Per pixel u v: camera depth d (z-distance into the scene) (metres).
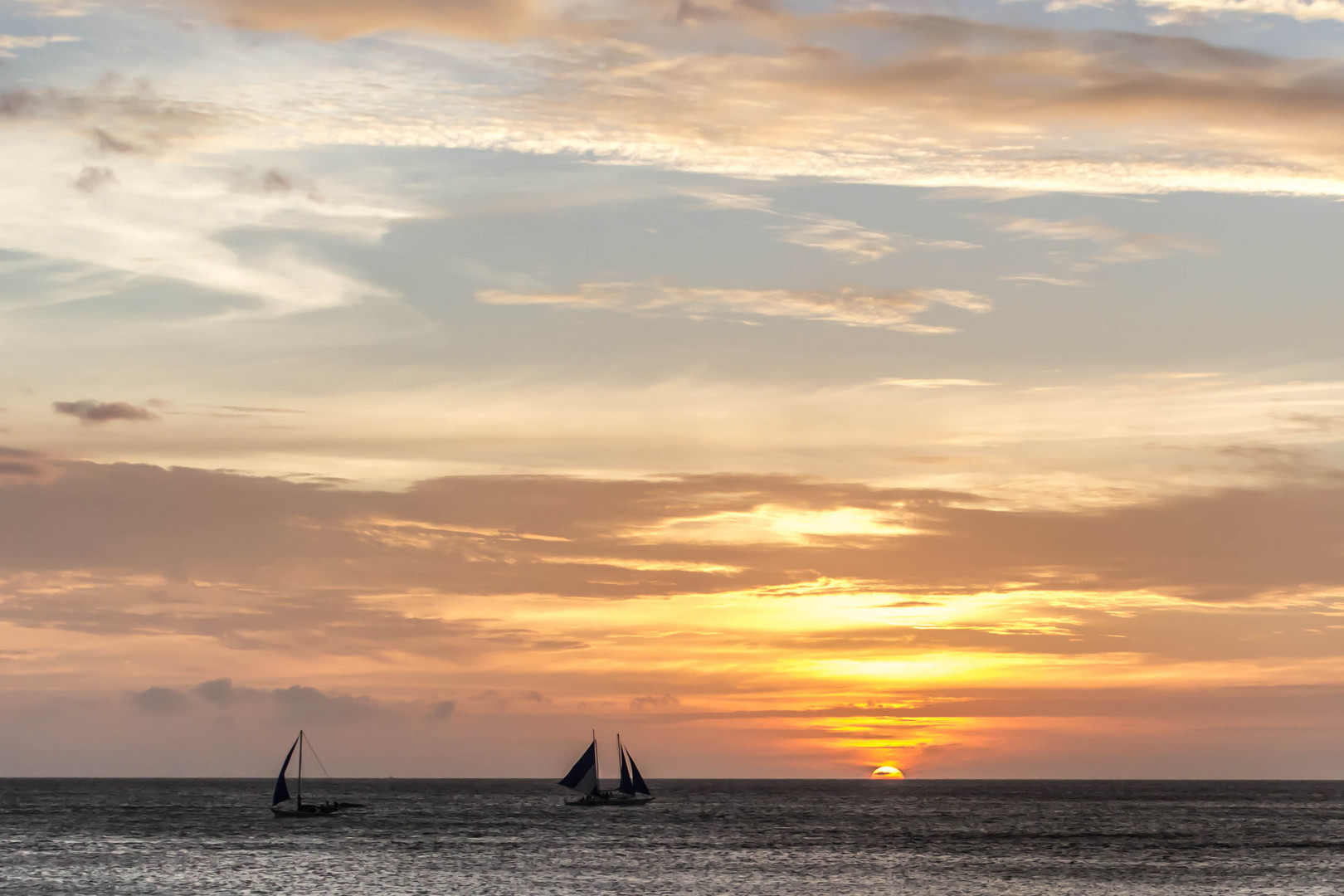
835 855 126.19
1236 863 118.44
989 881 103.12
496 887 98.31
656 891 96.25
